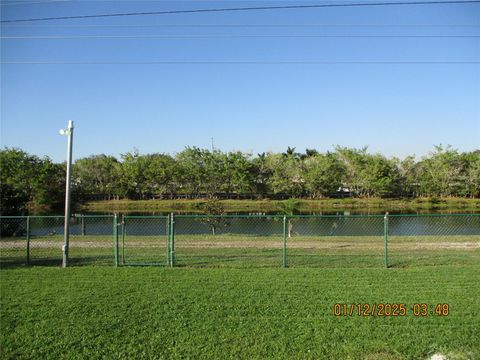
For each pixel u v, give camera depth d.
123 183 63.66
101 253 15.93
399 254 15.37
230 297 9.77
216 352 6.81
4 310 8.89
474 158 61.41
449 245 17.44
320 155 65.38
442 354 6.70
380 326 7.89
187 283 11.09
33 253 16.14
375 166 61.78
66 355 6.73
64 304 9.28
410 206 55.62
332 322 8.12
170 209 53.94
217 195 66.88
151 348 6.98
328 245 17.56
